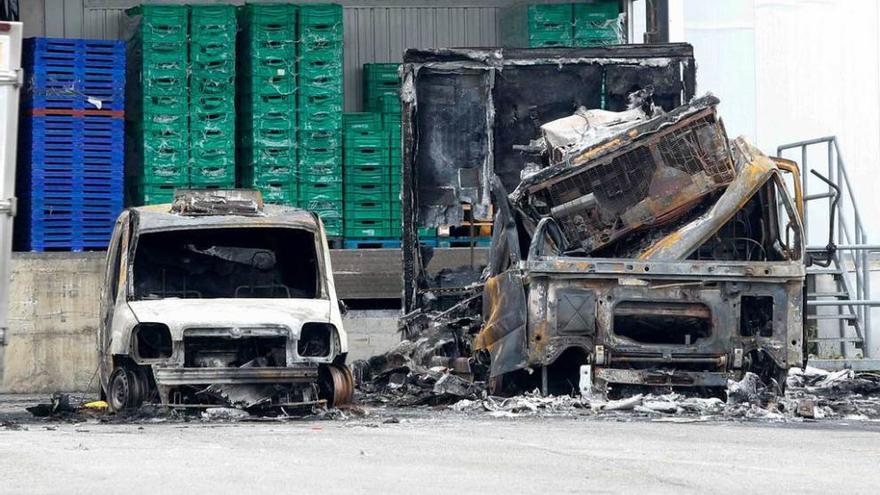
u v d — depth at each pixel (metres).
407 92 28.53
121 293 23.45
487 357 24.67
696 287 23.50
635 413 22.52
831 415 22.61
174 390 22.19
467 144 28.81
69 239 34.19
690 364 23.64
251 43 35.09
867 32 38.69
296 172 35.16
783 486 13.24
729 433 19.05
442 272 28.78
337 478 13.65
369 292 34.47
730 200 23.70
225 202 24.92
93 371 33.16
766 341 23.56
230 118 35.00
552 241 23.80
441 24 39.75
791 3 38.44
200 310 22.72
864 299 32.38
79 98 34.41
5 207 32.97
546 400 23.33
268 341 22.84
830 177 33.28
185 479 13.55
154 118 34.69
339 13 35.34
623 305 23.44
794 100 38.44
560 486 13.12
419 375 26.89
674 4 36.75
